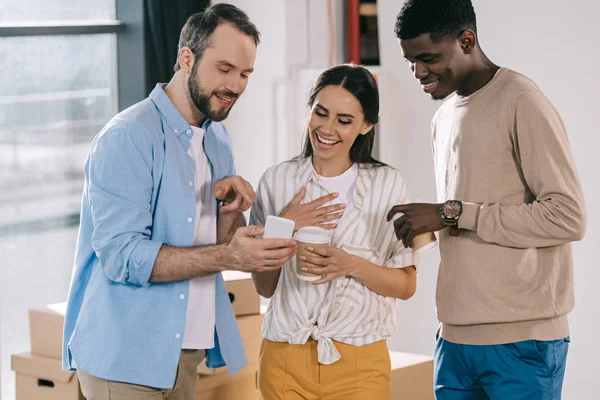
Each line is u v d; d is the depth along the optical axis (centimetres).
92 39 375
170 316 201
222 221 218
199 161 214
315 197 212
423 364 289
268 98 402
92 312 202
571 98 341
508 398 205
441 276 213
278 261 188
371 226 210
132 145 196
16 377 288
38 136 361
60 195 372
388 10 389
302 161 214
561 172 195
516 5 349
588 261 341
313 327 205
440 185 221
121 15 378
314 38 405
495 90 203
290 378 208
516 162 201
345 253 199
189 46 201
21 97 353
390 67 390
